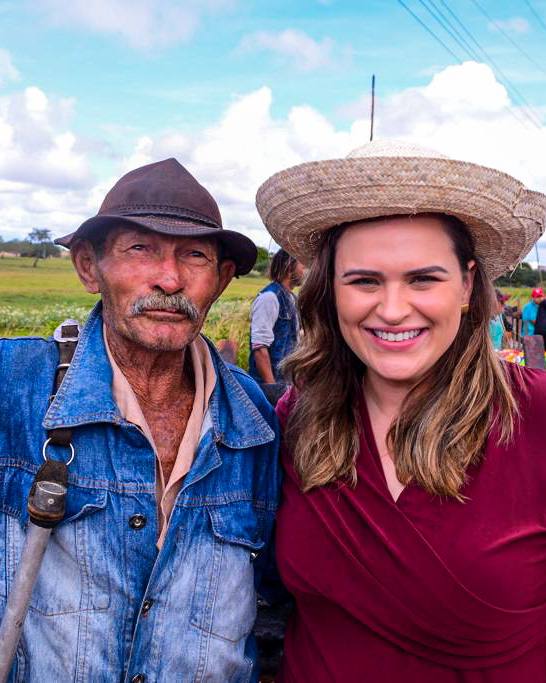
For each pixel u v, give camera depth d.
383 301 1.67
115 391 1.64
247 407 1.80
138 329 1.59
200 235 1.56
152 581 1.58
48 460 1.50
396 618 1.63
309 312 1.91
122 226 1.58
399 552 1.62
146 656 1.58
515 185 1.68
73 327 1.71
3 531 1.56
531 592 1.61
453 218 1.67
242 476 1.77
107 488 1.58
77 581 1.55
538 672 1.65
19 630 1.44
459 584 1.57
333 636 1.73
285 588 2.00
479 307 1.78
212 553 1.67
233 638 1.69
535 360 4.62
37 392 1.60
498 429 1.67
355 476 1.71
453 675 1.62
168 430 1.71
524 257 1.97
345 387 1.86
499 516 1.62
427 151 1.72
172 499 1.67
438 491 1.63
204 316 1.67
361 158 1.59
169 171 1.63
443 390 1.76
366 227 1.67
